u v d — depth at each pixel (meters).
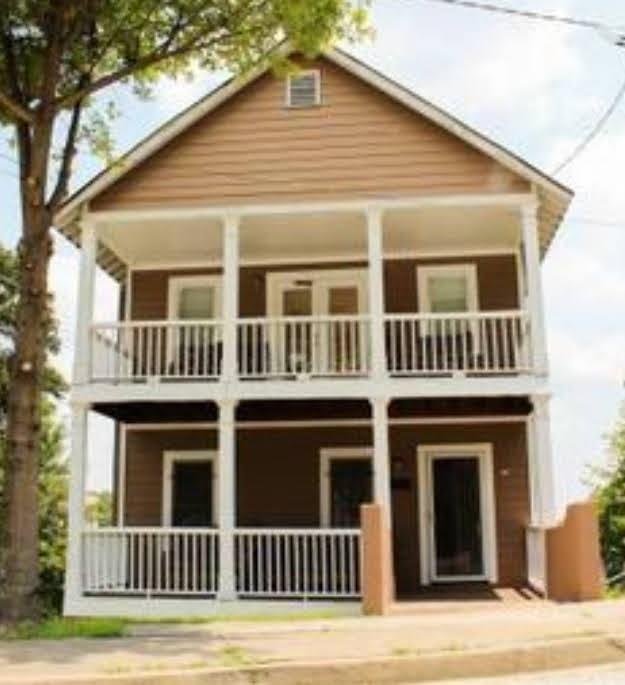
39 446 13.10
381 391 16.73
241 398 16.91
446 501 19.39
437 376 17.28
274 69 15.00
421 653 8.80
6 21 13.59
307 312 20.33
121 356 17.89
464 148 17.64
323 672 8.43
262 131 18.05
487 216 18.14
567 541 14.56
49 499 35.19
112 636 10.84
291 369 18.39
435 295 20.06
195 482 20.00
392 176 17.62
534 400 16.67
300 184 17.72
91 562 16.59
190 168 17.95
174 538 16.95
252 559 16.52
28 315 13.13
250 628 11.22
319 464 19.70
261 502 19.64
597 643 9.29
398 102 17.91
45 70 13.40
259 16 14.09
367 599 14.19
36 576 12.68
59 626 11.80
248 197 17.73
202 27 14.09
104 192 17.94
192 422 19.95
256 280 20.45
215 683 8.26
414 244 19.77
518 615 11.66
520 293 19.70
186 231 18.80
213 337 19.12
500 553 19.03
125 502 19.94
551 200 17.67
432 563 19.11
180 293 20.59
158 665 8.61
